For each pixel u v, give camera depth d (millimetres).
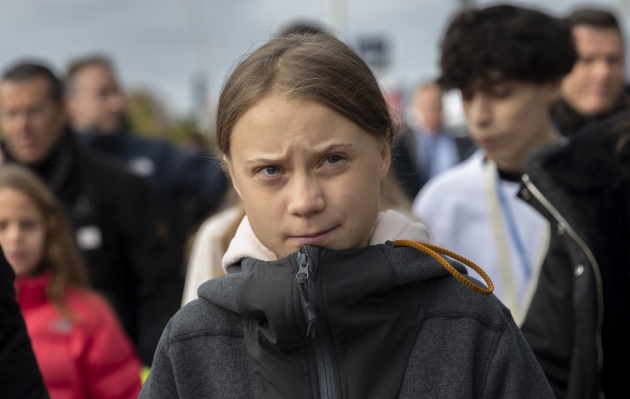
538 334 3318
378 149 2117
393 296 2150
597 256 3168
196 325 2234
